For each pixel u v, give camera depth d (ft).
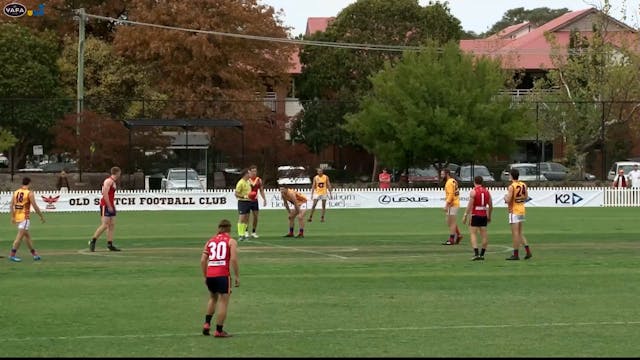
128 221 414.21
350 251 276.00
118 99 641.40
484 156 587.68
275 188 574.56
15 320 161.99
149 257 261.65
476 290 194.18
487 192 249.55
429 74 579.07
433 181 627.05
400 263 243.81
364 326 155.53
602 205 517.96
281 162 588.09
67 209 486.38
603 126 625.41
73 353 136.36
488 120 579.07
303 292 192.13
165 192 495.00
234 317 163.94
